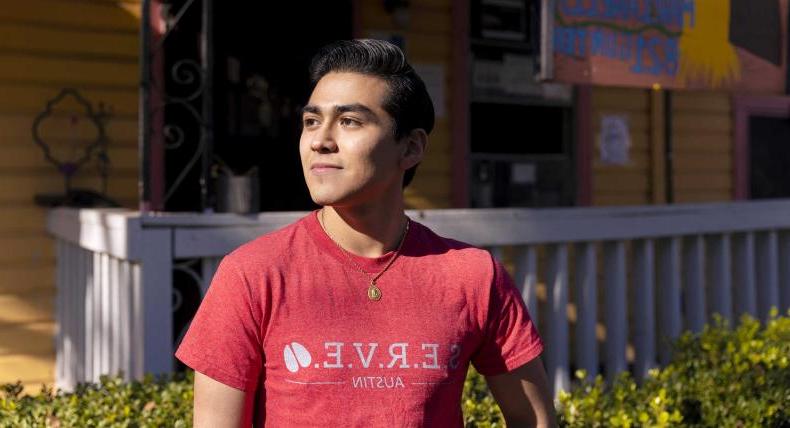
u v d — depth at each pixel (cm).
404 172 191
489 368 195
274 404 174
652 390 376
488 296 185
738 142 909
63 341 586
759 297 631
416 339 176
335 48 182
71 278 564
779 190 945
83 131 607
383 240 182
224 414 172
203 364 172
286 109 709
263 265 176
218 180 446
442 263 185
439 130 734
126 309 438
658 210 556
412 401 173
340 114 176
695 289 584
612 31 501
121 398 329
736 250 616
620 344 553
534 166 785
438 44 732
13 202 586
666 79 525
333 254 179
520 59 776
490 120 762
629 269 809
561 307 529
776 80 573
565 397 349
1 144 580
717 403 366
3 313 584
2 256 583
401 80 180
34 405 333
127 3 620
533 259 521
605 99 822
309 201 718
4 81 581
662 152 856
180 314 634
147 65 451
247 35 693
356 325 175
